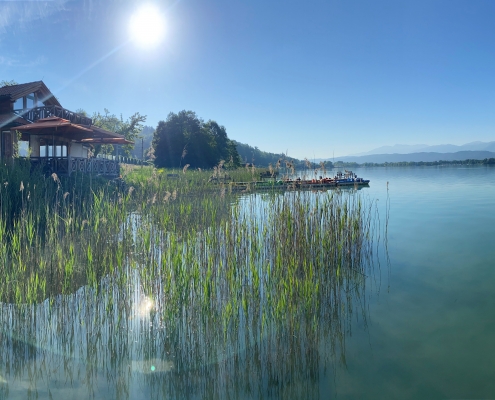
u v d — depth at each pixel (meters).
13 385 3.93
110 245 6.65
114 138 22.08
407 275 7.15
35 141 19.84
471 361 4.30
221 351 4.48
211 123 61.81
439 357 4.39
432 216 13.44
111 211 8.55
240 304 5.26
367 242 9.44
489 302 5.90
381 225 11.78
